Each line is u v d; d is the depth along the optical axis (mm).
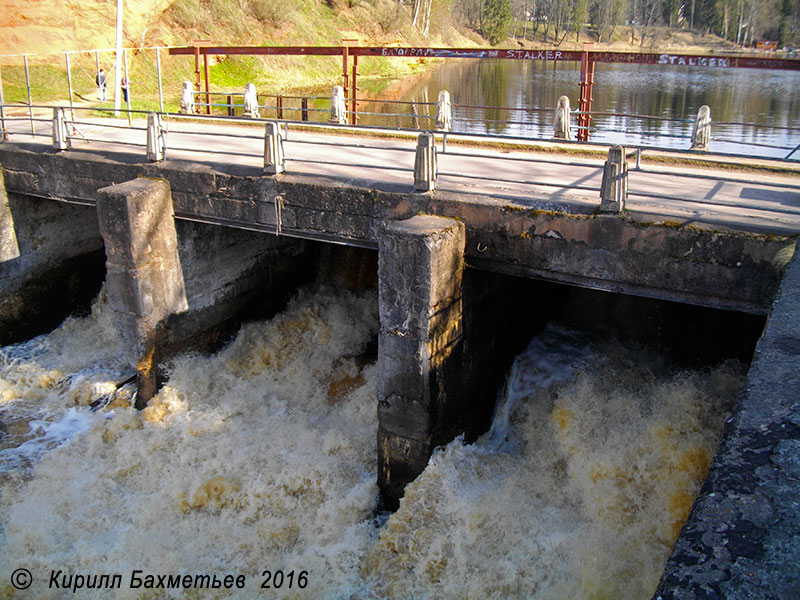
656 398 10656
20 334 16438
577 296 13516
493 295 11703
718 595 3451
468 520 9695
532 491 10172
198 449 12453
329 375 14758
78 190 14789
